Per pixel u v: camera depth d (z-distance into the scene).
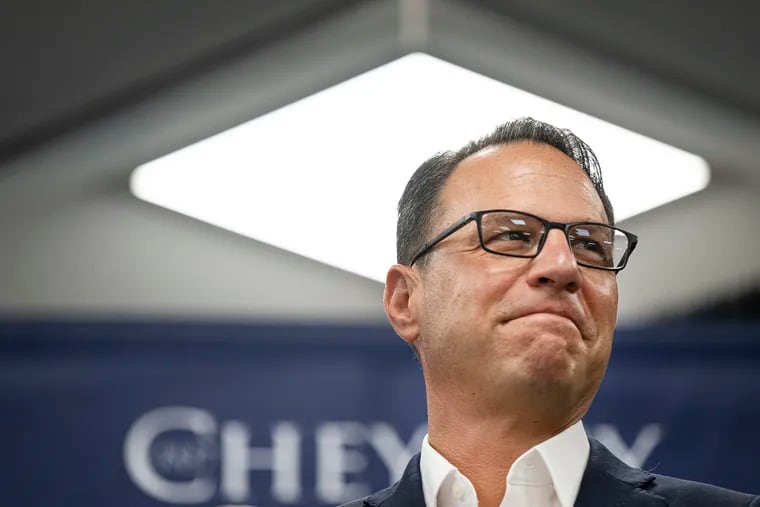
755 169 6.06
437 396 2.46
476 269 2.35
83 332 5.18
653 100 5.78
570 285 2.30
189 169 6.05
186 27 5.56
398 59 5.44
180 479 5.09
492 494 2.39
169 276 6.28
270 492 5.07
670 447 5.06
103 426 5.11
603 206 2.56
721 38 5.61
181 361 5.17
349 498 5.06
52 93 5.85
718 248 6.27
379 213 6.03
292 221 6.13
